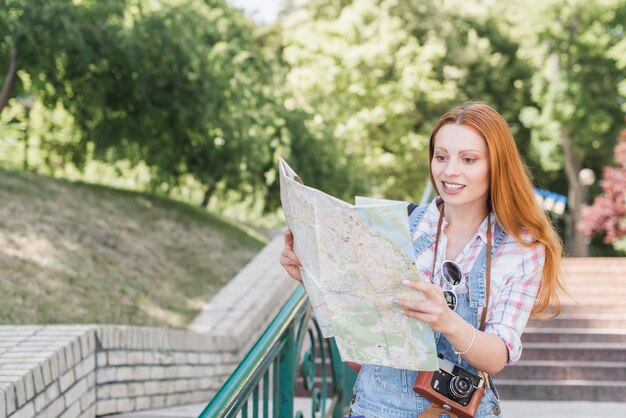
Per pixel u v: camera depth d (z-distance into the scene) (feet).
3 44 30.27
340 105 59.82
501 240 6.42
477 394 6.30
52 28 30.53
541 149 79.51
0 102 31.86
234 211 58.13
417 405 6.53
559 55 78.23
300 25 77.46
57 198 32.09
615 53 68.90
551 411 16.98
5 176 32.42
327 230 5.55
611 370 20.99
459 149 6.23
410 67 68.08
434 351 5.72
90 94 33.27
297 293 10.24
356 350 5.87
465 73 79.77
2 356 13.66
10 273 22.40
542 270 6.43
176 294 27.40
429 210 6.72
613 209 58.59
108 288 24.99
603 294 31.50
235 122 37.65
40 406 13.06
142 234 32.42
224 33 41.19
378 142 70.54
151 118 35.45
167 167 39.63
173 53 34.50
